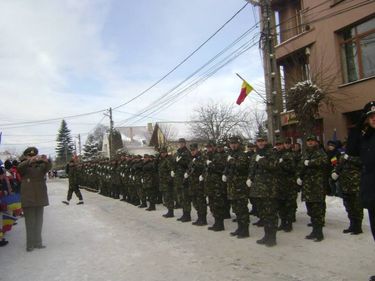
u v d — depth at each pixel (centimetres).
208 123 4803
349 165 853
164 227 1085
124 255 798
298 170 886
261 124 4672
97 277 664
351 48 1777
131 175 1662
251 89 1507
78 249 877
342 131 1758
